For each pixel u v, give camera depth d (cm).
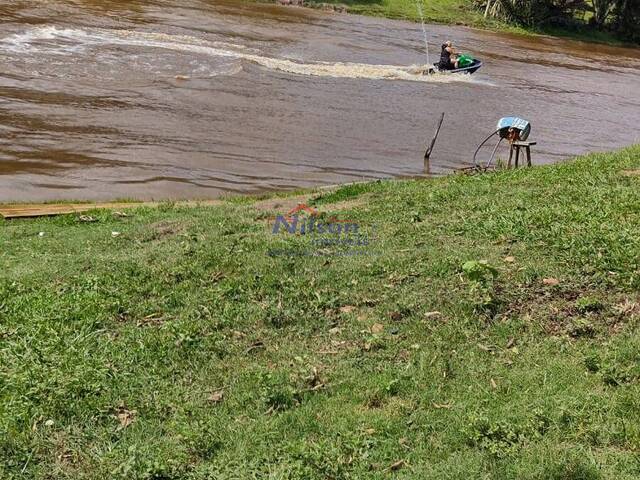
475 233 915
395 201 1123
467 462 521
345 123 2161
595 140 2289
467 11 5256
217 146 1800
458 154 1958
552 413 564
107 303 777
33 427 569
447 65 3158
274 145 1862
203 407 605
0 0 3200
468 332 700
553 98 2923
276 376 639
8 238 1070
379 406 604
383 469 522
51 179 1469
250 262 878
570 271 777
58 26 2919
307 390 624
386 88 2719
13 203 1300
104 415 589
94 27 3012
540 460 514
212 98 2236
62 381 621
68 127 1797
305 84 2597
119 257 932
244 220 1088
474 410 580
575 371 627
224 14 3794
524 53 4084
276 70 2748
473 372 639
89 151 1655
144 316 761
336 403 607
